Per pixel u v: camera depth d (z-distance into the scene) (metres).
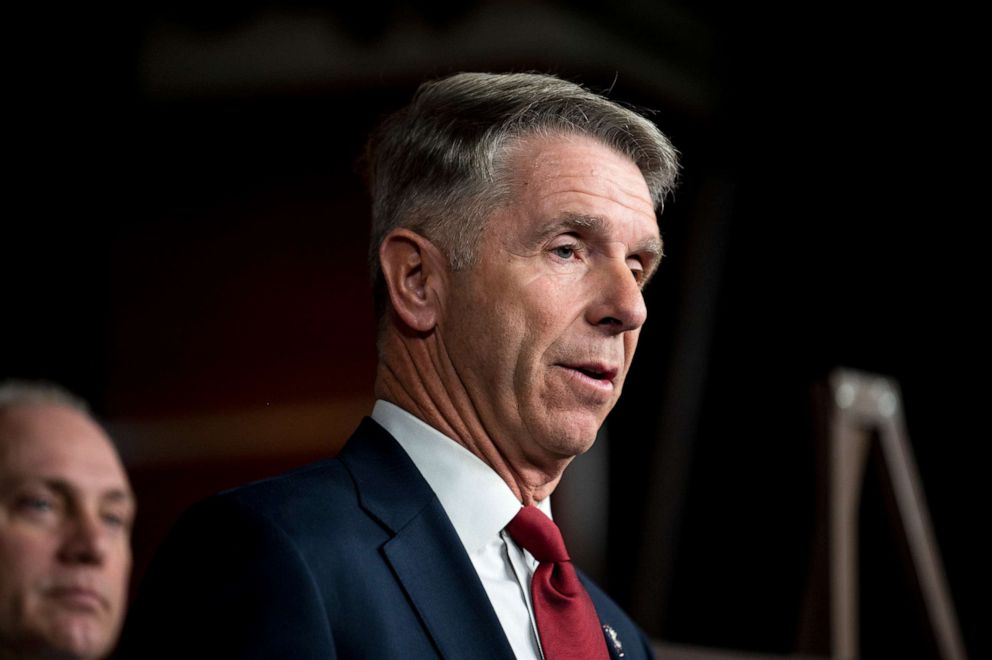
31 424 5.95
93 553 5.80
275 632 3.60
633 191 4.40
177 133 14.67
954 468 15.85
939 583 11.52
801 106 15.95
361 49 14.25
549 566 4.32
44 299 14.50
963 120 15.78
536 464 4.35
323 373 15.16
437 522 4.13
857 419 11.44
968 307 15.91
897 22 15.39
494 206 4.30
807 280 16.52
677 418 16.64
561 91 4.47
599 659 4.25
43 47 13.55
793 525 16.47
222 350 15.26
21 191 14.19
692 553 16.84
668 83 15.26
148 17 13.77
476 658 3.87
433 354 4.38
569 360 4.22
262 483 4.05
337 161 14.98
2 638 5.69
